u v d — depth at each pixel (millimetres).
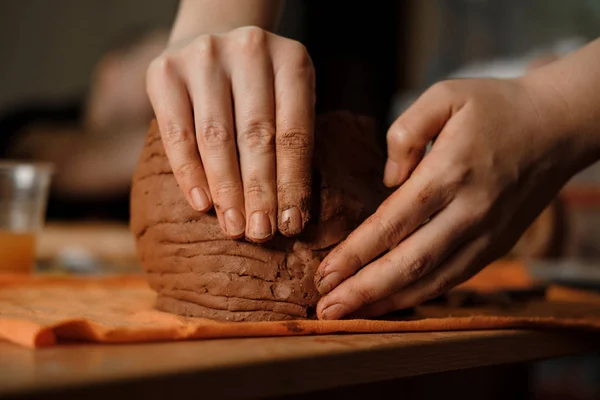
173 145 426
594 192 1276
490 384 637
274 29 510
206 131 418
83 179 1527
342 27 1640
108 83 1608
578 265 856
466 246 440
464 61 1553
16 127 1854
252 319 434
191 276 443
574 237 1291
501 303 550
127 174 1511
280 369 344
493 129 429
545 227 922
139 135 1535
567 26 1394
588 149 454
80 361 324
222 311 436
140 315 434
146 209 464
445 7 1576
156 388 312
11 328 358
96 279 578
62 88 2146
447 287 444
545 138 440
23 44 2143
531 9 1442
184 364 324
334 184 444
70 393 294
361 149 464
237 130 422
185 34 474
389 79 1671
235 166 419
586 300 597
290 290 432
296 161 417
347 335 406
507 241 467
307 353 355
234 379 331
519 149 435
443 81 446
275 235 434
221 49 429
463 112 429
